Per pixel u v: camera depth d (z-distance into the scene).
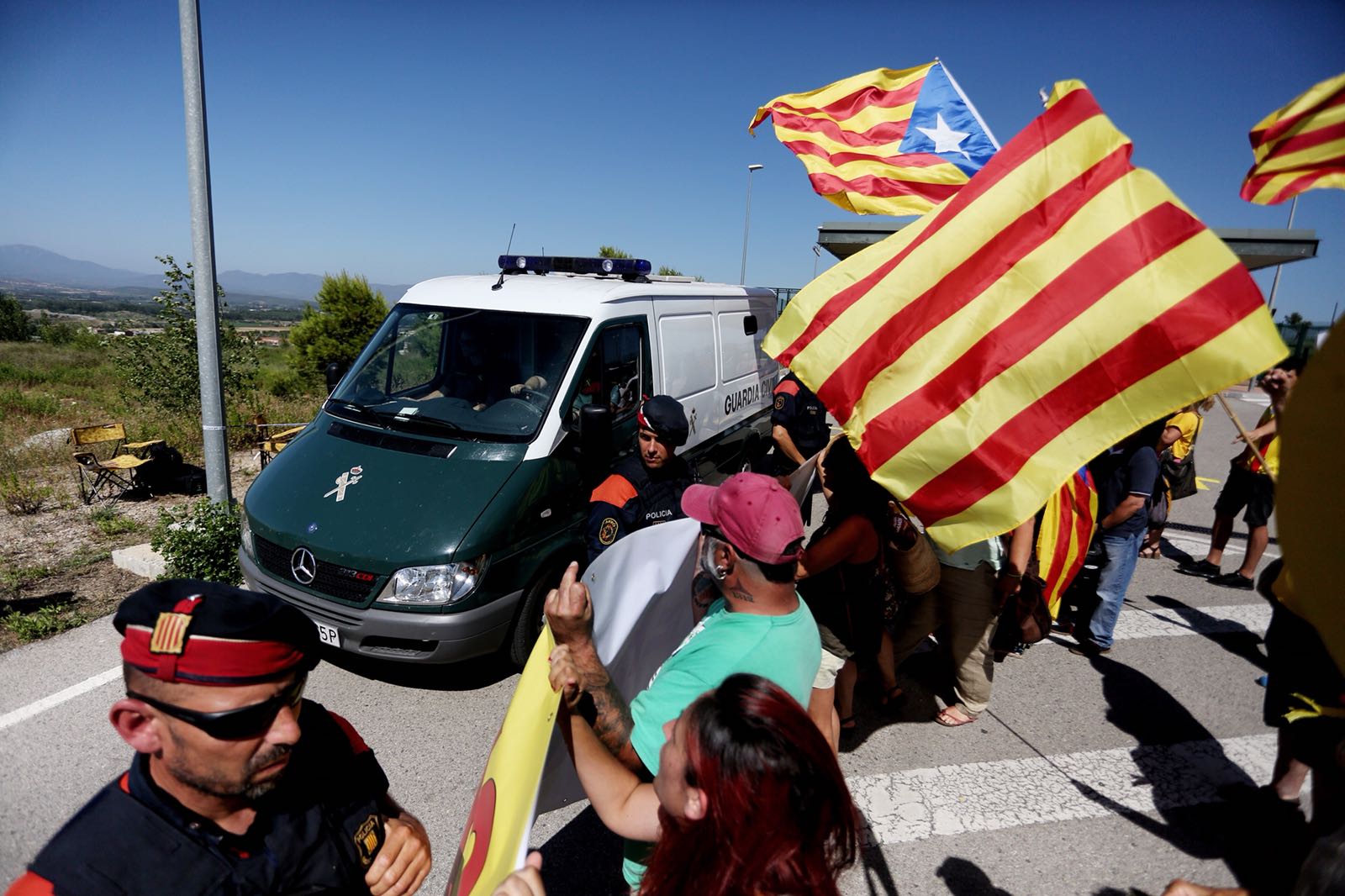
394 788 3.35
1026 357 2.17
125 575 5.74
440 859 2.96
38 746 3.59
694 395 5.88
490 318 4.84
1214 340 1.95
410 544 3.74
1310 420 1.14
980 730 3.94
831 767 1.11
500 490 3.98
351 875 1.35
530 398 4.45
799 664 1.72
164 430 10.58
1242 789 3.46
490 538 3.81
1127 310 2.05
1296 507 1.15
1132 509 4.41
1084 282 2.11
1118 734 3.93
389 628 3.71
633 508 3.31
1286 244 3.55
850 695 3.73
